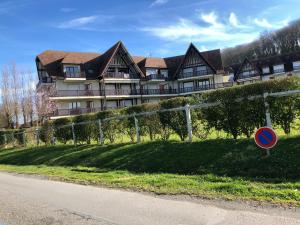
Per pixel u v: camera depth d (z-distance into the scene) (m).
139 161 13.23
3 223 7.41
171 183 9.81
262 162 9.87
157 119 16.03
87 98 58.41
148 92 64.75
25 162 21.05
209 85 66.12
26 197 9.99
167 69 69.00
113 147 16.72
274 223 6.07
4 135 35.22
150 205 7.95
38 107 59.03
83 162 16.06
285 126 11.60
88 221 7.11
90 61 61.44
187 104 14.41
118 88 62.72
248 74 74.94
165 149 13.47
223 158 10.88
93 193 9.84
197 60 65.88
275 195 7.61
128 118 17.75
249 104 12.09
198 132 14.41
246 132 12.48
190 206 7.58
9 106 66.44
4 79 66.69
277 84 11.55
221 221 6.43
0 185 12.73
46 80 57.78
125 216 7.24
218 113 13.09
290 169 9.06
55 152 20.78
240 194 8.03
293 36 110.62
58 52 61.31
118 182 10.99
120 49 61.88
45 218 7.56
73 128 22.16
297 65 73.81
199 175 10.41
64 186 11.41
